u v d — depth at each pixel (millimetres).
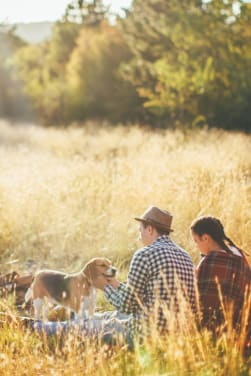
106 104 34312
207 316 4953
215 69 22953
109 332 4992
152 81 27547
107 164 12789
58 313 6121
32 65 50000
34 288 6059
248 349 4648
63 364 4445
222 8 23094
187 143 16500
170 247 4992
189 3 24594
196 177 9852
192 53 23453
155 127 26547
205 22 23094
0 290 6770
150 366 4332
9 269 7855
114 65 35719
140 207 8969
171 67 24219
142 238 5145
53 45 47031
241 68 23000
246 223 8031
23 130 30312
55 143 22312
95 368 4434
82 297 5727
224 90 23234
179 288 4594
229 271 4965
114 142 19906
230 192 8953
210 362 4219
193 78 23000
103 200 9820
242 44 22984
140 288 4973
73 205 9453
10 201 9070
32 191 9539
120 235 8375
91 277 5602
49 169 11219
